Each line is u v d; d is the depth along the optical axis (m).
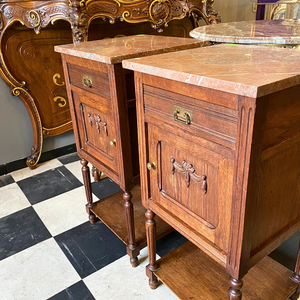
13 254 1.58
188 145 0.90
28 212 1.92
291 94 0.74
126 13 1.90
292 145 0.83
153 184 1.13
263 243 0.91
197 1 2.26
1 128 2.31
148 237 1.25
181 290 1.20
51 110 2.43
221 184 0.83
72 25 1.78
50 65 2.33
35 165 2.46
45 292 1.34
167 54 1.06
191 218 0.99
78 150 1.63
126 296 1.31
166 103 0.92
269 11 3.16
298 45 1.36
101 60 1.12
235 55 0.99
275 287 1.20
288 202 0.93
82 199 2.04
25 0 1.89
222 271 1.28
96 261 1.51
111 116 1.23
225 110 0.73
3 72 2.13
